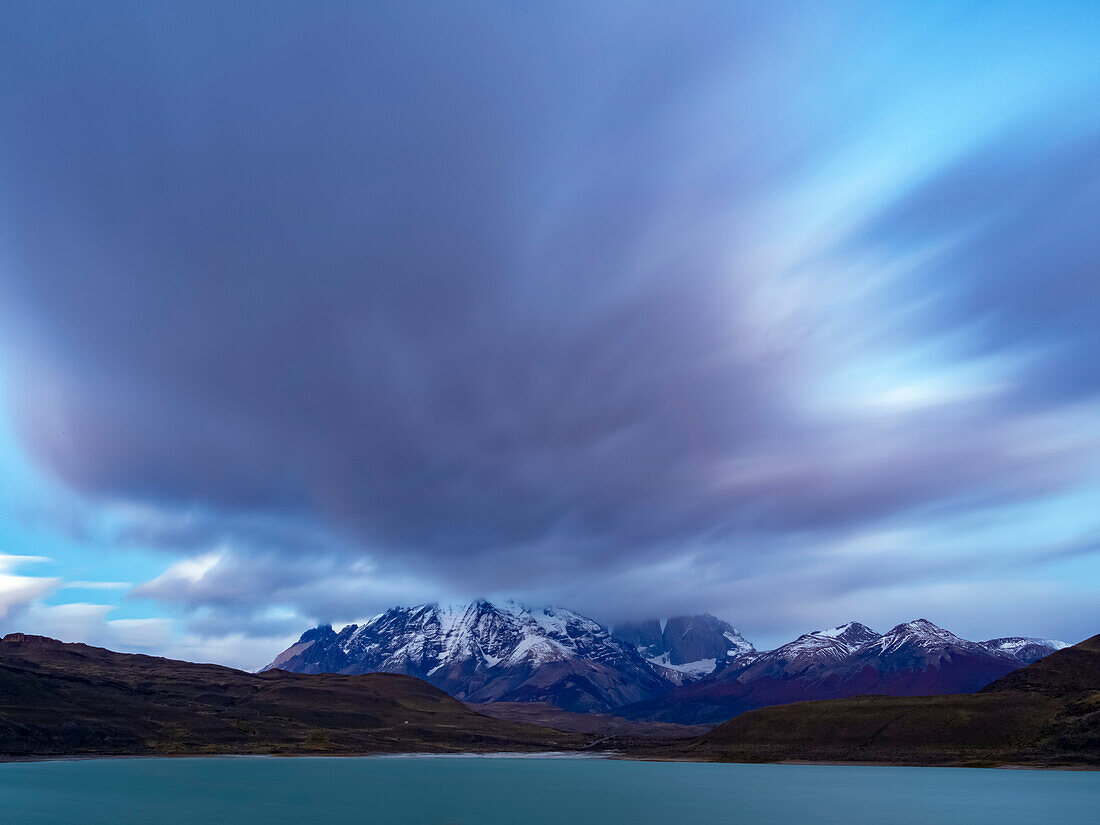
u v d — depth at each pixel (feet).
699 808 355.97
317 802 375.86
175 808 345.72
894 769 607.78
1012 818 314.35
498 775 569.64
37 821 304.50
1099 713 621.31
